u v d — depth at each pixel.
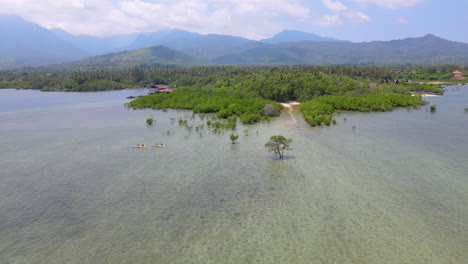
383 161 68.00
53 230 42.44
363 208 46.50
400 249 36.53
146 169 66.12
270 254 36.19
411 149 76.94
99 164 70.19
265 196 51.41
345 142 85.06
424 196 50.16
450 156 70.56
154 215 45.88
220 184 56.91
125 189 55.53
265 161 69.75
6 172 65.75
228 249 37.31
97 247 38.25
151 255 36.44
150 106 169.62
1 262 35.72
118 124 120.56
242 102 148.38
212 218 44.62
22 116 144.62
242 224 42.78
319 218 43.88
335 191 52.72
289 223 42.75
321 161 68.81
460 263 33.94
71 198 52.34
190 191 54.03
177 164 69.00
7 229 42.94
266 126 111.00
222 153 76.81
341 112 141.25
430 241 38.03
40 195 53.75
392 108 147.75
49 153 80.00
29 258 36.41
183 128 110.06
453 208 45.97
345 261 34.62
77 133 104.50
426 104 158.38
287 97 181.88
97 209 48.12
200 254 36.50
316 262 34.59
